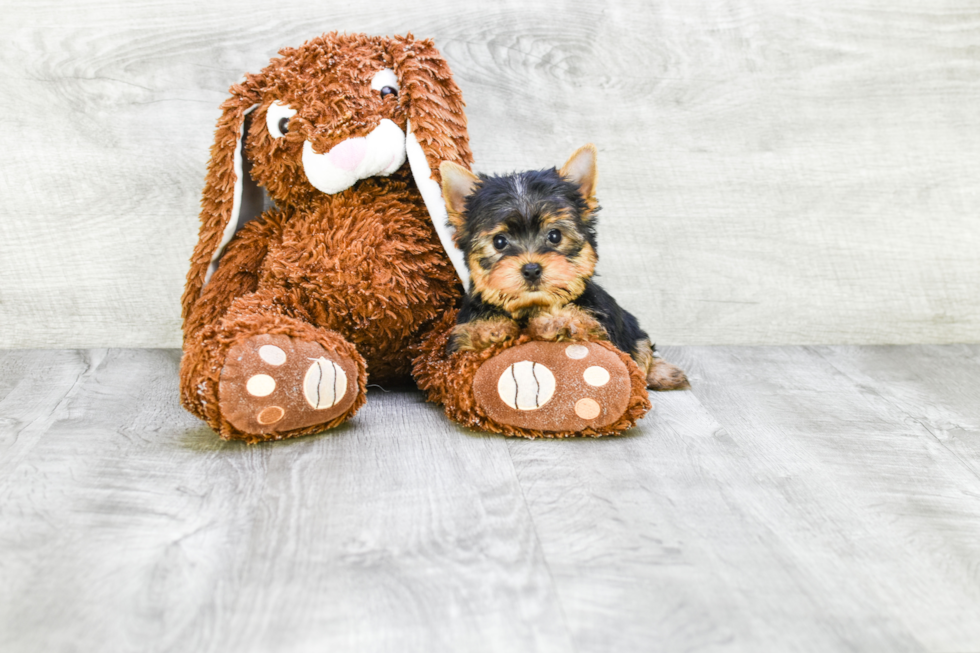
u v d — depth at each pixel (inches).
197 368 64.6
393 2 93.7
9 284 95.3
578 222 67.1
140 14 91.5
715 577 46.6
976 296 102.1
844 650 40.3
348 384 67.6
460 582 45.6
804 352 98.5
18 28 90.4
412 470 60.9
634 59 96.3
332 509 54.3
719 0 95.7
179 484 58.2
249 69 93.8
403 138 74.0
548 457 63.9
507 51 95.2
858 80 97.7
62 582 45.3
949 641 41.1
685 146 98.0
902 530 52.8
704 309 101.4
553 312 67.0
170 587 44.9
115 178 94.2
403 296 74.2
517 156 97.1
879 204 100.0
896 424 73.3
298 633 40.9
